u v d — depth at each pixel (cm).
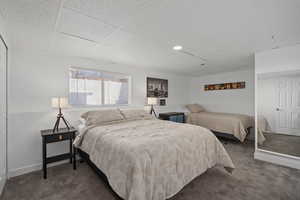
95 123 256
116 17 155
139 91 406
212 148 220
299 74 238
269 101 271
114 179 147
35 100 250
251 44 236
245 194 177
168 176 156
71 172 235
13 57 232
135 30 184
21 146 234
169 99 494
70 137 244
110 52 269
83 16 152
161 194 147
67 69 287
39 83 255
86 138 228
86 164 264
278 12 146
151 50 260
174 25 173
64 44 226
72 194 180
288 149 252
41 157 252
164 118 434
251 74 429
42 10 140
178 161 169
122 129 225
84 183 204
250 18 158
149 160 145
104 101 355
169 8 139
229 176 219
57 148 266
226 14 150
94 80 341
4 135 201
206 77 537
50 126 263
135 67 396
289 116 254
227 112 481
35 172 237
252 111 427
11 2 127
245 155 302
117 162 153
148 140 170
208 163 207
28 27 173
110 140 180
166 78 485
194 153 190
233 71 462
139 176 133
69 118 285
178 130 218
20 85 237
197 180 208
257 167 247
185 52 273
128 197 128
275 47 251
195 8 139
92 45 233
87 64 312
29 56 247
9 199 171
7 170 219
